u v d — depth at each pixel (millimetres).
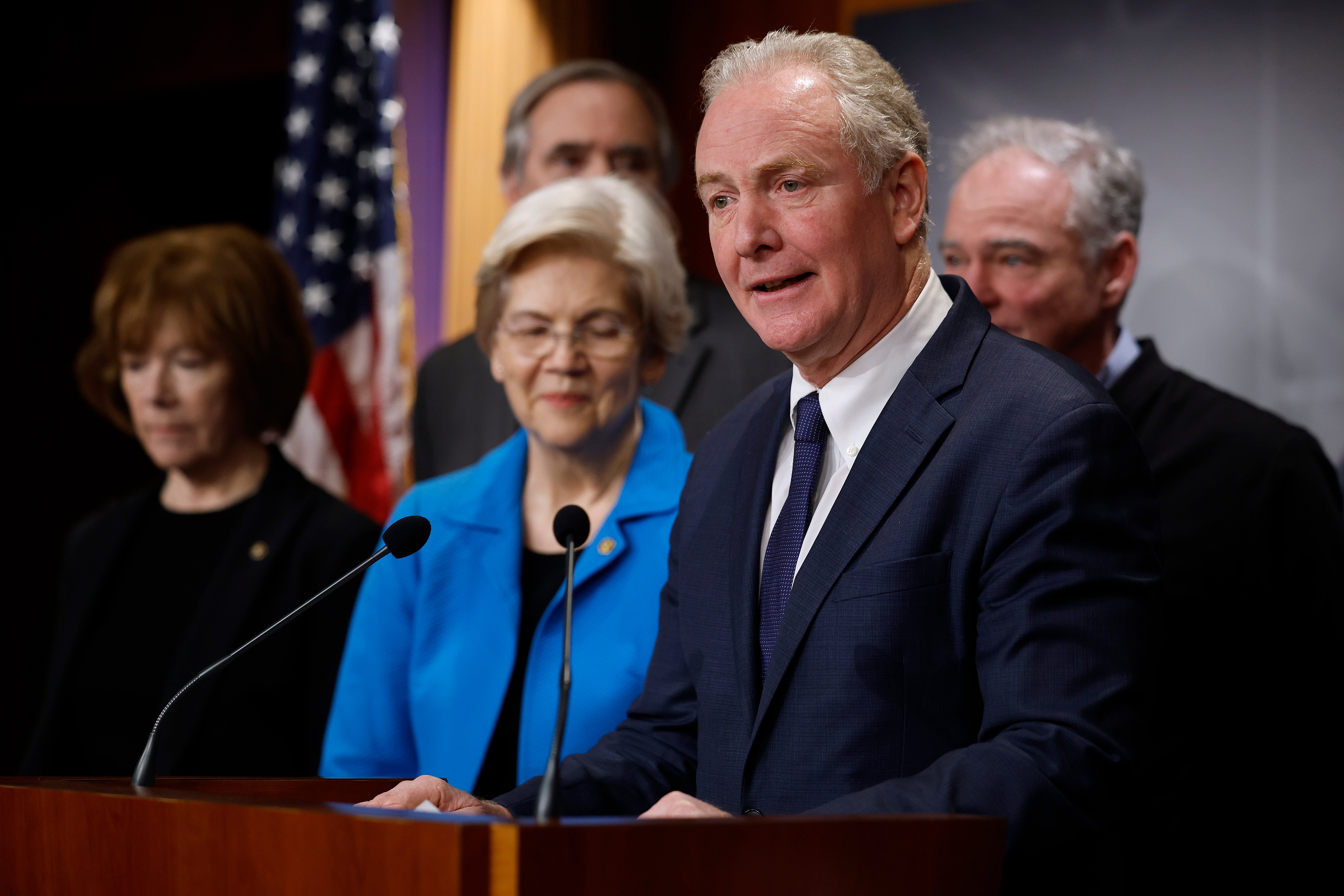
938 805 1450
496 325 2658
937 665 1664
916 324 1878
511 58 4910
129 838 1381
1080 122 4438
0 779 1701
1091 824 1500
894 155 1837
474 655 2520
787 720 1713
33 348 7266
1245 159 4199
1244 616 2691
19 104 6938
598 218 2574
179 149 7125
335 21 5348
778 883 1195
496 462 2721
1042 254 2852
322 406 5012
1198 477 2777
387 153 5188
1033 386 1716
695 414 3336
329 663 3033
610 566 2521
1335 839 2678
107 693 3166
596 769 1909
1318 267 4090
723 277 1890
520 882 1037
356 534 3189
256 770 2961
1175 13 4320
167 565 3297
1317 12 4133
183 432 3348
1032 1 4543
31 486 7223
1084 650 1563
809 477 1876
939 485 1702
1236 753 2674
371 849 1120
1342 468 4027
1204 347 4215
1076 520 1608
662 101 5227
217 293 3383
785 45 1866
